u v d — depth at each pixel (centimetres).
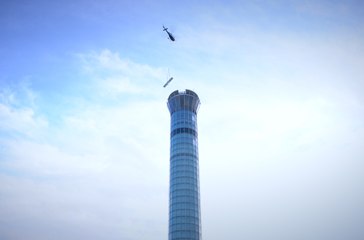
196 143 12125
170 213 10444
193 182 10862
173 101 12975
